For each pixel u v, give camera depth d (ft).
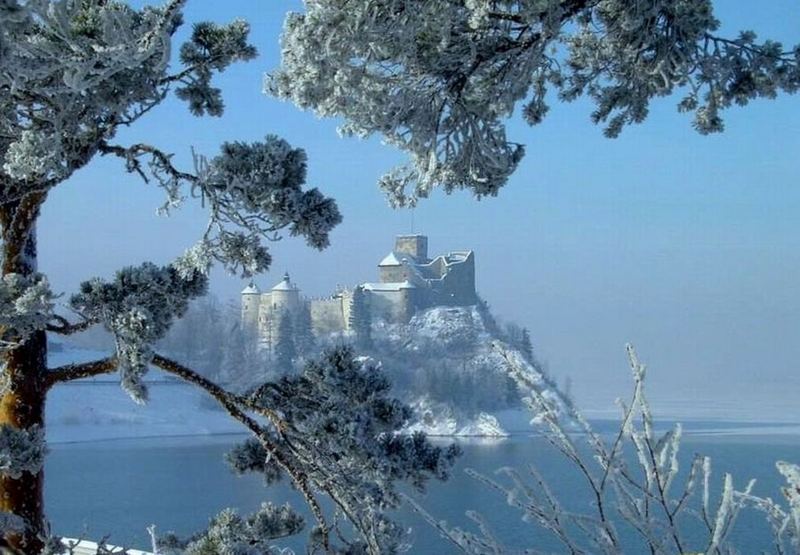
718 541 10.04
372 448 24.66
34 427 22.00
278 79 24.20
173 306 22.62
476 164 26.17
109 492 180.96
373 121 24.77
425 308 521.65
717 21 25.86
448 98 25.71
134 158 23.29
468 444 307.58
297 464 26.02
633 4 25.16
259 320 483.10
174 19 25.34
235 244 22.35
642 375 10.53
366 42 23.06
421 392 361.30
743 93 26.45
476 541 10.87
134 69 20.94
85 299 21.66
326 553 25.48
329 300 491.31
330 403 25.39
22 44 15.97
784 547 10.07
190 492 178.09
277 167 22.45
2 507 24.67
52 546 23.63
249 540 26.99
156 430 312.09
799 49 25.77
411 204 27.53
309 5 23.08
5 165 20.61
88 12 19.01
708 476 10.38
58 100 20.85
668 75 26.89
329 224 23.02
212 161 22.47
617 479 10.59
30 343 25.17
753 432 307.78
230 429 330.75
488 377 371.35
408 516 93.50
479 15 22.58
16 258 24.88
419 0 23.24
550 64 28.86
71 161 22.52
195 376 25.91
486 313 529.04
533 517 10.73
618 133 28.96
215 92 25.80
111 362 25.02
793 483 9.90
